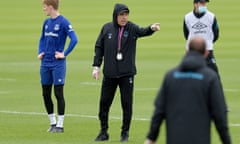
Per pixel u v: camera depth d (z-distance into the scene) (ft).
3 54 295.48
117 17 120.37
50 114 133.08
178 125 77.87
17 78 217.77
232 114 150.30
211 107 78.33
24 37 363.35
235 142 120.37
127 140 122.42
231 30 384.88
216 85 78.33
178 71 78.89
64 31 130.41
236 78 214.69
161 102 79.10
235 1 523.70
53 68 130.72
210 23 139.44
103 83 122.31
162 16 447.42
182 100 78.13
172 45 327.06
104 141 122.72
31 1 533.96
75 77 219.41
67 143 120.78
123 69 120.57
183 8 485.97
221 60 266.57
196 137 77.61
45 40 131.23
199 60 78.79
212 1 520.42
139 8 489.26
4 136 127.44
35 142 121.60
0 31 389.60
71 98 175.63
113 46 120.78
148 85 200.64
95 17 449.06
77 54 293.43
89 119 145.69
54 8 130.41
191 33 140.15
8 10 487.20
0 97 177.68
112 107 160.76
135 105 163.94
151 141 79.56
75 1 532.32
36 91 188.34
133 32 121.08
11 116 149.38
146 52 299.79
